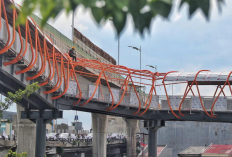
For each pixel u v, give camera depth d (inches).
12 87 2276.1
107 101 3243.1
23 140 3442.4
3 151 4005.9
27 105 2891.2
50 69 2374.5
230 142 5856.3
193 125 5999.0
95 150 5221.5
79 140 6008.9
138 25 206.4
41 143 2864.2
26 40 1931.6
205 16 203.8
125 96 3432.6
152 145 3841.0
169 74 3452.3
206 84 3567.9
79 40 4370.1
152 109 3710.6
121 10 206.1
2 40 1749.5
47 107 2834.6
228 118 3575.3
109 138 7086.6
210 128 5944.9
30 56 2207.2
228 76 3341.5
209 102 3592.5
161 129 6077.8
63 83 2849.4
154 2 204.4
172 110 3521.2
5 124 5059.1
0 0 1594.5
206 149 4443.9
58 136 5649.6
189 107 3715.6
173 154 6003.9
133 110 3592.5
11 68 2028.8
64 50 3868.1
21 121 3452.3
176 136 6033.5
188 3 204.4
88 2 205.8
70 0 205.5
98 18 206.2
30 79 2236.7
